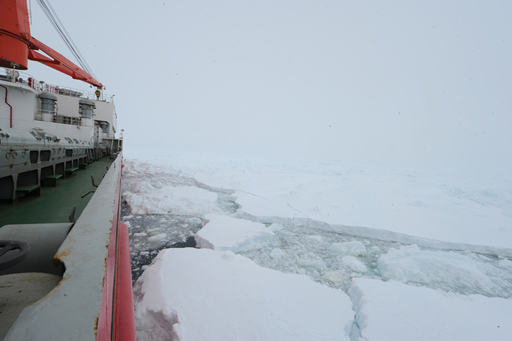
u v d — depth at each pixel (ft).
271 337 6.56
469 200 40.70
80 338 1.37
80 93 36.63
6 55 18.79
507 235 19.15
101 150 36.19
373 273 12.11
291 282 9.39
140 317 7.18
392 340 7.00
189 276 8.96
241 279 9.15
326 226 18.72
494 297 10.28
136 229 15.99
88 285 1.91
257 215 19.75
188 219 18.38
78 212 8.34
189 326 6.64
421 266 12.51
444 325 7.79
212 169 60.29
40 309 1.59
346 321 7.61
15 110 21.98
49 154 13.74
